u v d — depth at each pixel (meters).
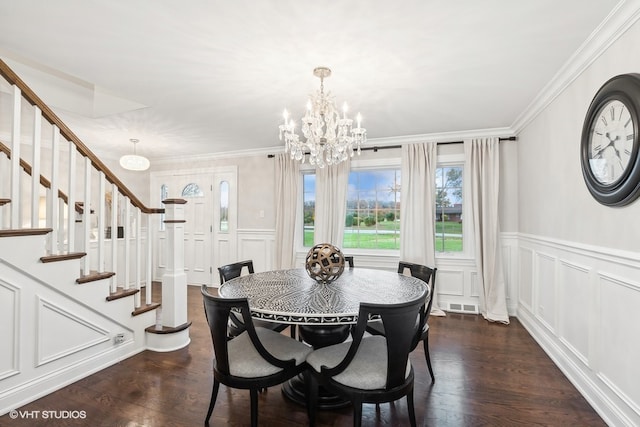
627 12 1.63
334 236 4.39
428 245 3.98
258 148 4.93
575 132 2.28
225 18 1.77
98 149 4.89
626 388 1.71
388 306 1.46
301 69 2.34
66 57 2.19
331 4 1.65
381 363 1.69
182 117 3.41
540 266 2.97
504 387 2.22
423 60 2.21
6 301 1.94
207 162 5.41
